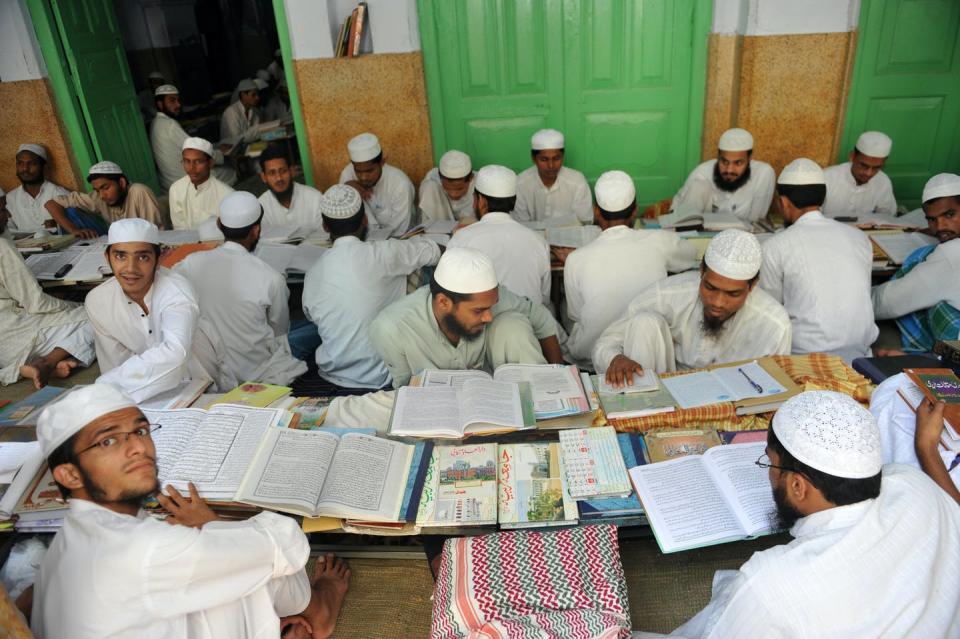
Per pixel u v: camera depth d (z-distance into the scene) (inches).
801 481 67.9
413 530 88.5
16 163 231.6
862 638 61.4
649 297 122.0
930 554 63.9
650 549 102.0
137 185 217.8
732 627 66.1
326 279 142.3
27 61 227.1
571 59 224.5
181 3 400.2
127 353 134.7
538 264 152.2
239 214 146.1
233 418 100.6
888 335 160.9
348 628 93.4
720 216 176.1
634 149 235.9
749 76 215.3
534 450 98.0
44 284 171.8
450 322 112.3
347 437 97.4
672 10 216.7
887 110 220.1
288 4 215.5
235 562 72.6
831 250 133.5
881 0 204.1
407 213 212.2
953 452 85.4
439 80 227.6
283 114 383.2
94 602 67.0
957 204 137.9
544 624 75.3
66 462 71.2
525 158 238.7
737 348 119.2
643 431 101.0
